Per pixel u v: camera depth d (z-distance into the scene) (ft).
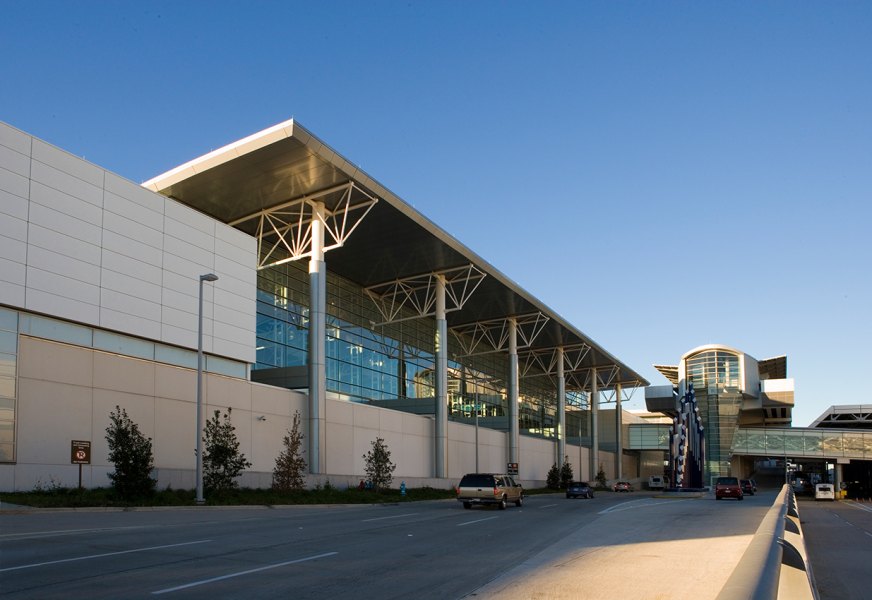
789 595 19.16
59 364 98.02
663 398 377.91
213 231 128.47
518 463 231.30
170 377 115.65
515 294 209.77
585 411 372.17
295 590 33.35
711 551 50.57
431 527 71.67
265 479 129.08
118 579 34.94
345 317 192.24
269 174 130.41
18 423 91.61
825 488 239.09
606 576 38.24
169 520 73.41
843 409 320.29
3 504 78.64
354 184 134.82
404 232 159.94
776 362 374.22
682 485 228.84
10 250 93.20
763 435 316.81
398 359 215.10
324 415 143.13
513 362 234.99
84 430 100.27
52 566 38.50
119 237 109.60
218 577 36.40
